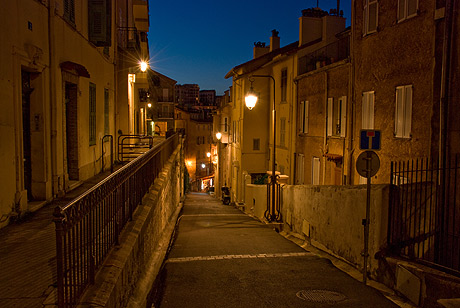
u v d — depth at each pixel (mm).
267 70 25828
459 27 8359
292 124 19906
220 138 36781
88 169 10938
